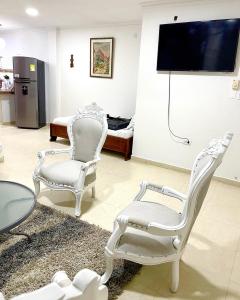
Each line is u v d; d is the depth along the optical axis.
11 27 5.72
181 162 3.69
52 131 4.81
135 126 3.95
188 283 1.64
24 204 1.71
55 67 5.72
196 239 2.12
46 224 2.12
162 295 1.53
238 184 3.30
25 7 3.85
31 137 5.07
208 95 3.28
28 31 5.95
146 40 3.55
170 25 3.26
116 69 4.99
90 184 2.48
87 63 5.32
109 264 1.51
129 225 1.40
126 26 4.66
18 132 5.43
